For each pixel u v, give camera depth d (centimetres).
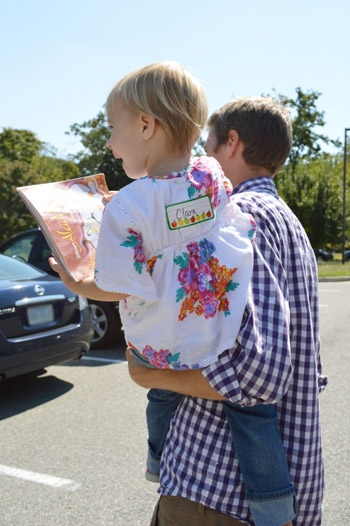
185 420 125
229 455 119
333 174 2989
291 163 3030
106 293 113
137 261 108
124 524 264
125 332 118
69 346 472
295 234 130
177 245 112
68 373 544
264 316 113
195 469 120
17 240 753
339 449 340
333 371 532
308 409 124
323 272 2052
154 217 110
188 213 113
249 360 108
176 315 111
